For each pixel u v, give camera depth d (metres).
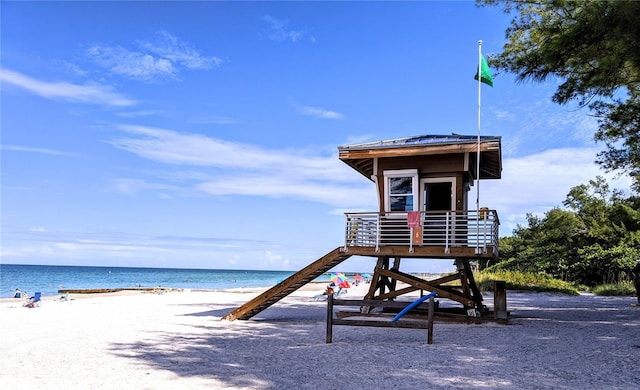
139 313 21.77
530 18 17.56
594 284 41.00
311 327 16.47
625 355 9.90
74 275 124.69
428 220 16.31
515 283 34.62
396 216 16.78
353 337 13.78
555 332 13.73
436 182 16.86
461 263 16.33
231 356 11.02
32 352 11.71
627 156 21.53
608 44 11.62
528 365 9.20
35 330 15.81
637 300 25.80
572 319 17.39
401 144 16.73
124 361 10.50
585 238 44.75
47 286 69.31
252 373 9.11
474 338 12.89
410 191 17.05
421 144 16.48
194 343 13.05
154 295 37.69
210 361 10.43
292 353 11.23
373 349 11.31
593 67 14.07
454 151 16.12
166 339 13.80
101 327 16.59
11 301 32.00
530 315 18.86
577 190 49.97
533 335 13.21
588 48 12.66
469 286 18.59
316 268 17.36
